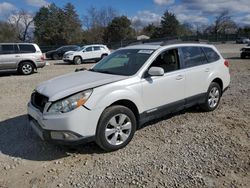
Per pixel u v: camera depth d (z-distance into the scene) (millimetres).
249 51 21781
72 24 69125
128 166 4023
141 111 4797
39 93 4480
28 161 4270
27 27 72750
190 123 5688
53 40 67625
